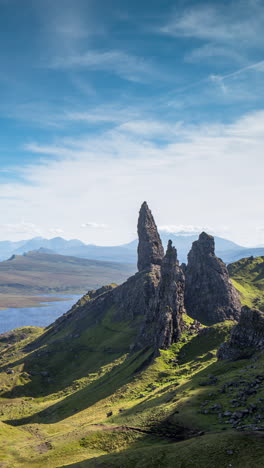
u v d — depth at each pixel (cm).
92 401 18300
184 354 19900
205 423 9262
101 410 15650
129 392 16825
